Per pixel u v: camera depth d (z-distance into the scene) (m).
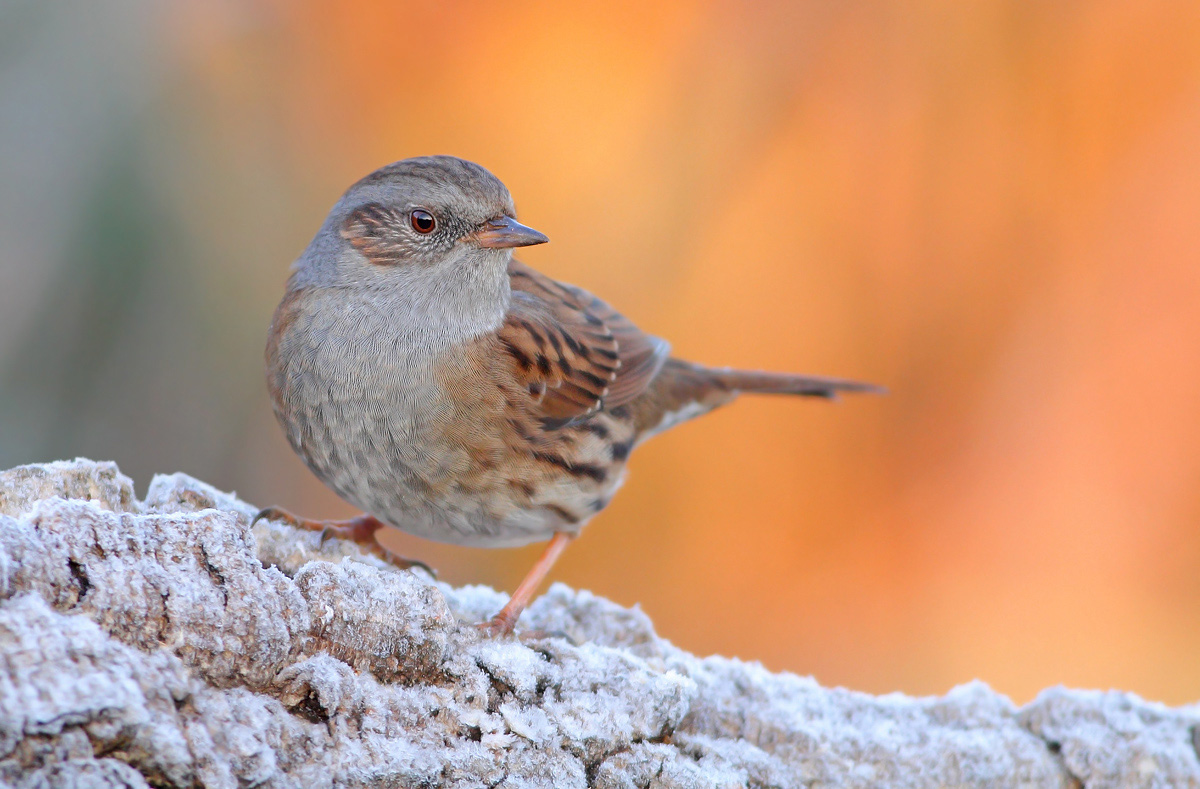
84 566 4.32
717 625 13.54
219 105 11.67
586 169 14.11
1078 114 13.48
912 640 13.23
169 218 10.93
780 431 13.81
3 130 10.52
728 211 13.99
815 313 13.92
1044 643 13.02
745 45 13.81
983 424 13.63
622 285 14.03
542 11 13.87
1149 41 13.26
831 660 13.23
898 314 13.79
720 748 6.03
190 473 11.09
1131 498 13.22
